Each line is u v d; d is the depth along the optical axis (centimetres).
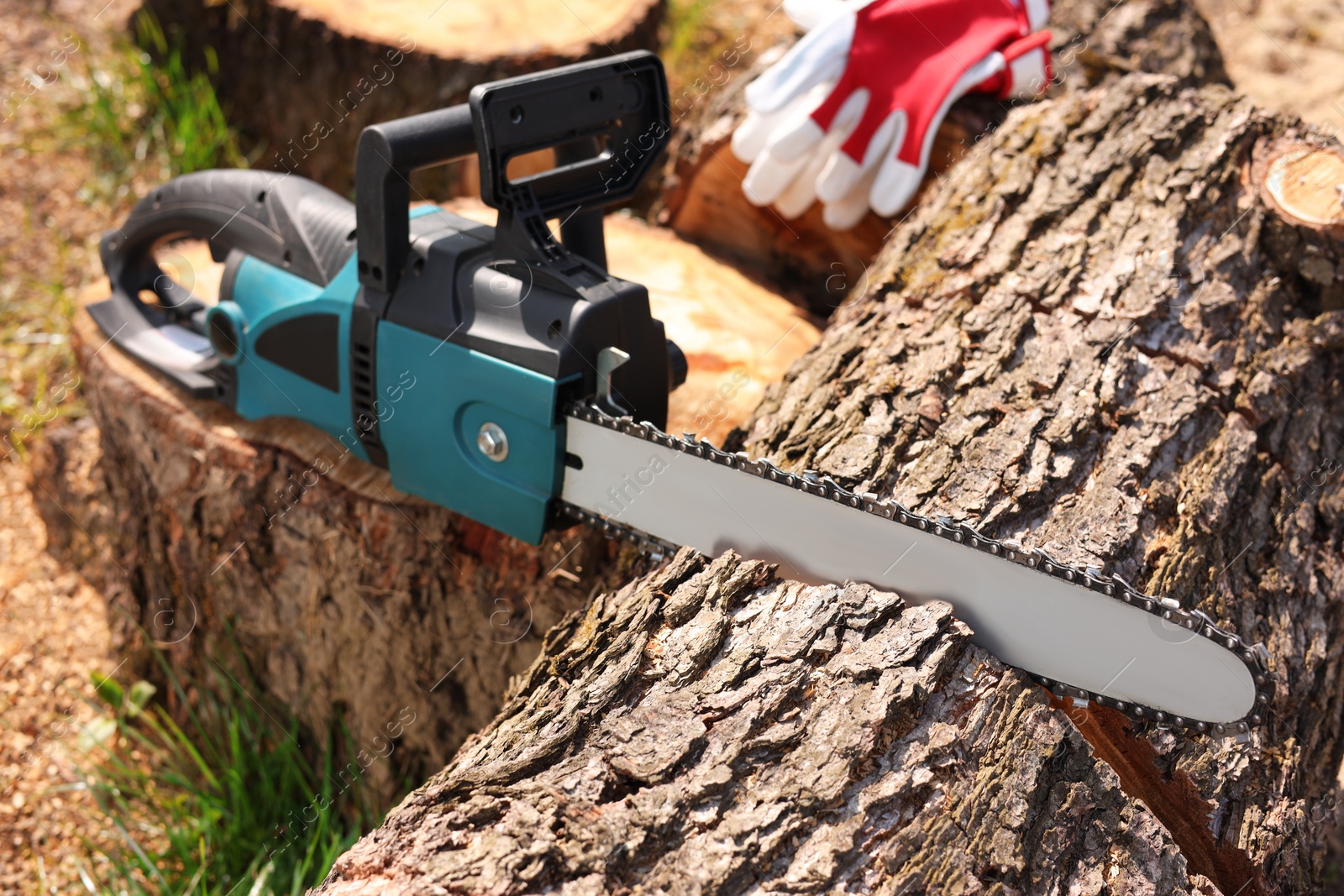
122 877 227
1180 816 146
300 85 345
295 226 195
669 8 432
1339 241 196
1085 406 170
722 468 146
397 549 203
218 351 209
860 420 172
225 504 216
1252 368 187
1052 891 120
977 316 187
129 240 232
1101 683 132
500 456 169
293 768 233
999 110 253
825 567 145
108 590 271
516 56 307
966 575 134
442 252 170
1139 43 284
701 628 136
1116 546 151
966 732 127
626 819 113
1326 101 407
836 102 238
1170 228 201
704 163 281
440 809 119
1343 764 231
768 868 112
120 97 384
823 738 122
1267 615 168
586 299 158
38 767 248
